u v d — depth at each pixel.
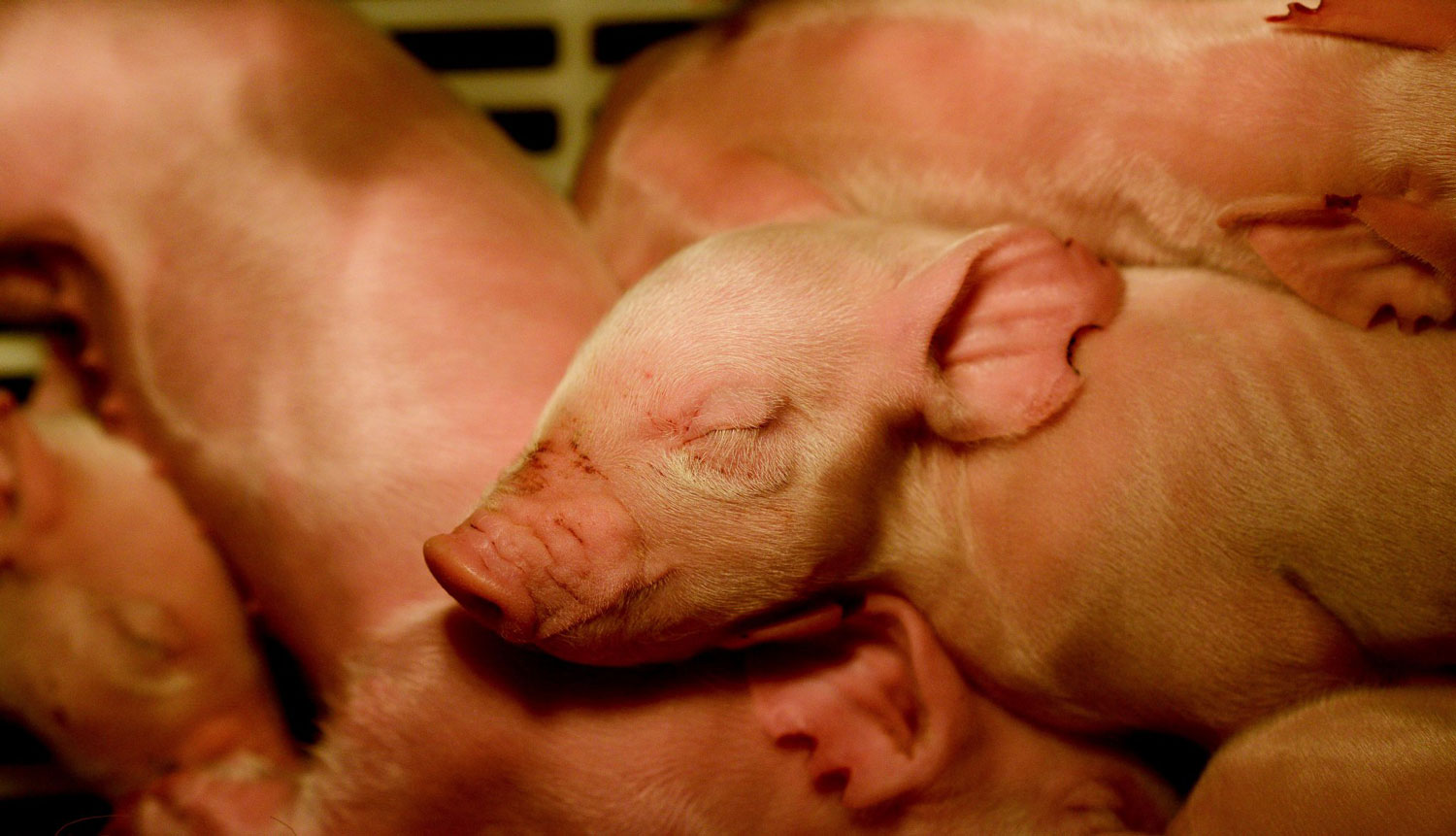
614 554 0.66
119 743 0.74
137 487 0.74
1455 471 0.67
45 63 0.72
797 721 0.68
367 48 0.75
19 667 0.74
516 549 0.65
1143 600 0.68
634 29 0.86
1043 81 0.71
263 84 0.72
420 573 0.70
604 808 0.69
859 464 0.67
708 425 0.66
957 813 0.70
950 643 0.70
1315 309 0.68
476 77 0.86
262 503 0.71
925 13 0.73
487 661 0.69
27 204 0.72
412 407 0.71
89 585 0.73
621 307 0.68
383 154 0.72
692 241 0.74
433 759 0.69
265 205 0.71
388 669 0.70
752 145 0.74
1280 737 0.67
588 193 0.77
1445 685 0.68
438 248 0.72
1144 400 0.68
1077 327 0.68
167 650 0.74
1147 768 0.73
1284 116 0.68
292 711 0.79
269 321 0.71
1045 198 0.71
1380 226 0.66
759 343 0.67
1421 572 0.67
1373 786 0.66
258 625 0.76
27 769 0.79
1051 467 0.68
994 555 0.69
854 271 0.68
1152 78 0.70
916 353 0.67
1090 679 0.69
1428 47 0.67
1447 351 0.67
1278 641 0.68
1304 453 0.67
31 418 0.75
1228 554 0.68
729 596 0.67
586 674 0.69
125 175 0.72
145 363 0.72
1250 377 0.68
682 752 0.69
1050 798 0.71
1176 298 0.69
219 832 0.72
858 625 0.70
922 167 0.72
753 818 0.69
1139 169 0.70
